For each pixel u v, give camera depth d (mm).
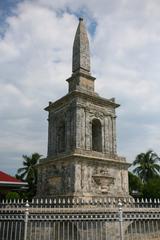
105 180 33938
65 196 31906
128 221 19875
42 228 18781
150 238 19312
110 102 39875
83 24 45000
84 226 19750
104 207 22406
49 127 42312
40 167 39344
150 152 78062
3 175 23781
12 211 19734
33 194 70500
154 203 23672
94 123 39625
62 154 34750
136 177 69438
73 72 43062
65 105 39406
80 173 32312
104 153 36594
